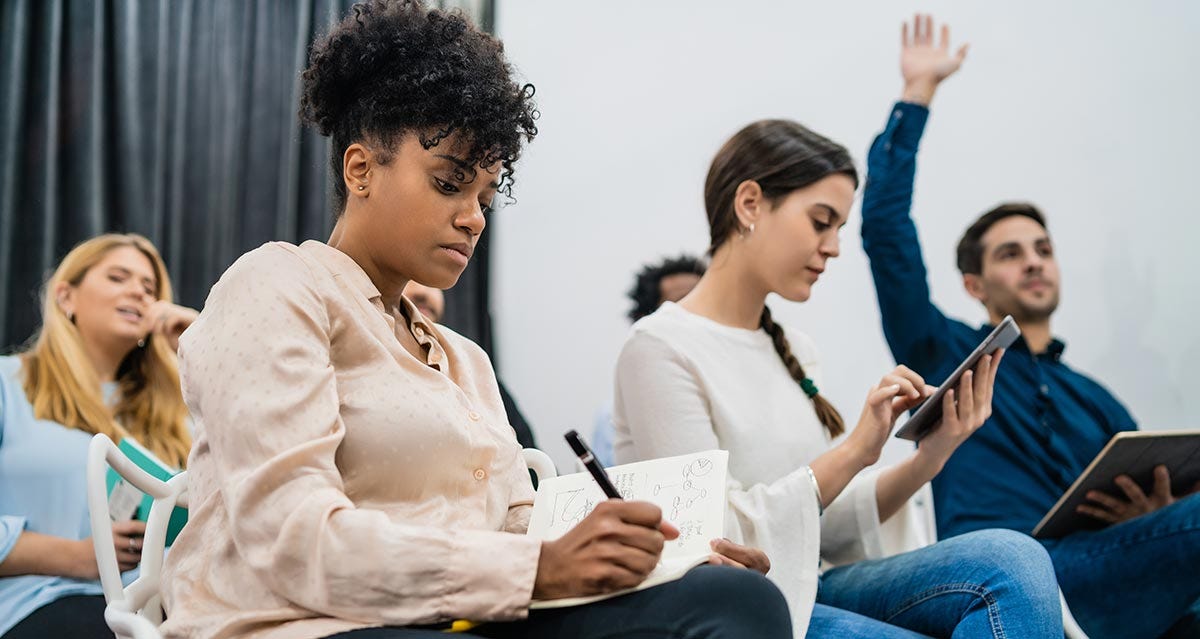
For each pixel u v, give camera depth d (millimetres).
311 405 950
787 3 3533
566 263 3504
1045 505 2100
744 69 3525
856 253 3344
